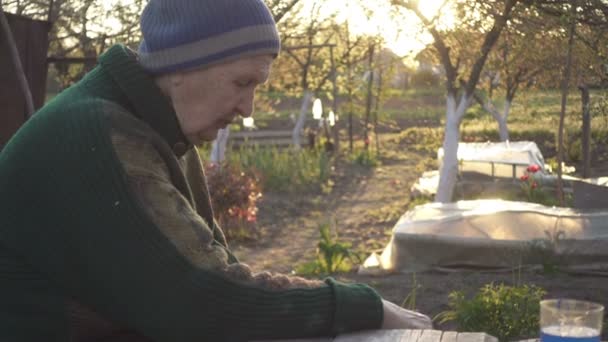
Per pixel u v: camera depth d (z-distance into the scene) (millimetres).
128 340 1814
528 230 10180
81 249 1673
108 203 1664
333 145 33938
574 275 9781
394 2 14391
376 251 13727
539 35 11078
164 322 1667
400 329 1832
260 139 35156
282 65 32000
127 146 1709
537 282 9055
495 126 35125
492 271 10148
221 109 1810
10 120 7934
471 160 19734
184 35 1745
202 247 1712
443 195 16609
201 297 1670
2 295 1727
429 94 56312
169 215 1693
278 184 23578
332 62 30812
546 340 1587
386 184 25594
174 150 1852
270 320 1722
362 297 1809
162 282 1656
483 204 11242
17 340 1709
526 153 20547
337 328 1772
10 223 1719
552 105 15867
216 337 1698
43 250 1701
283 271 13406
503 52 14180
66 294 1740
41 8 9234
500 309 6285
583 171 16922
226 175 16781
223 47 1743
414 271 10484
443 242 10312
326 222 18859
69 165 1682
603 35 9289
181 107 1813
